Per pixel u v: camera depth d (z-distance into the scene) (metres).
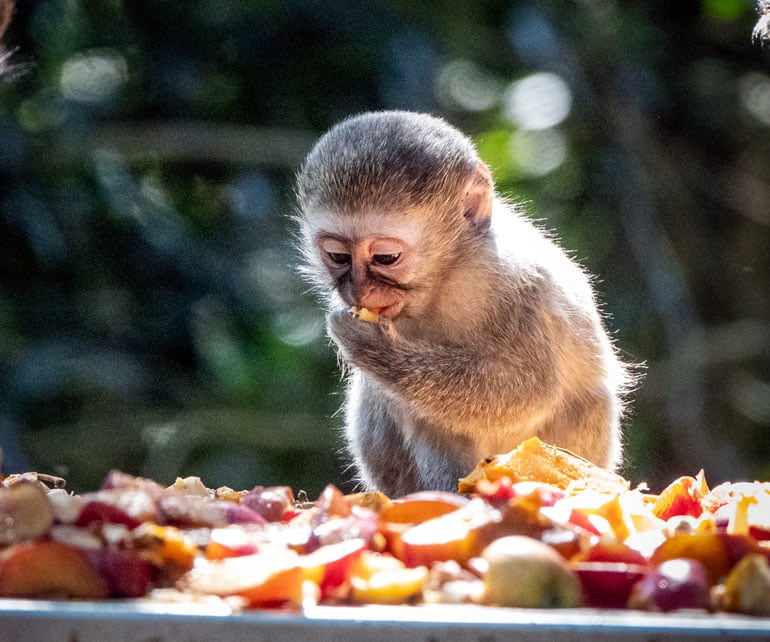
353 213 8.08
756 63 19.95
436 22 18.58
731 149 20.30
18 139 16.83
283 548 4.36
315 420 17.05
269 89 17.97
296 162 17.59
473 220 8.38
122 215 17.16
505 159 18.94
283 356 17.25
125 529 4.36
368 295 8.09
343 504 4.79
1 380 16.34
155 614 3.57
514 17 18.59
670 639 3.52
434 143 8.35
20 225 16.86
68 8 17.27
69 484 16.30
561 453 5.85
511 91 19.09
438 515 4.91
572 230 19.08
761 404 19.02
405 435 8.71
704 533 4.37
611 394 8.91
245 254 17.61
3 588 3.96
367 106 18.22
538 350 8.28
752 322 19.55
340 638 3.54
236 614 3.58
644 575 4.12
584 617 3.60
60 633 3.57
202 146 17.42
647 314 18.97
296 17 17.66
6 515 4.33
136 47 17.50
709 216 20.36
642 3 19.31
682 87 19.92
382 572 4.17
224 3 17.47
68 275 17.12
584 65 18.80
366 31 17.92
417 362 8.07
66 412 16.73
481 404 8.13
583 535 4.52
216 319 17.34
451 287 8.27
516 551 4.02
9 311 16.80
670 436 18.36
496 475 5.50
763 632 3.52
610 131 19.17
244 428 16.88
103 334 17.00
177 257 17.30
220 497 5.56
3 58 9.45
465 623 3.53
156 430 16.66
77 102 17.16
